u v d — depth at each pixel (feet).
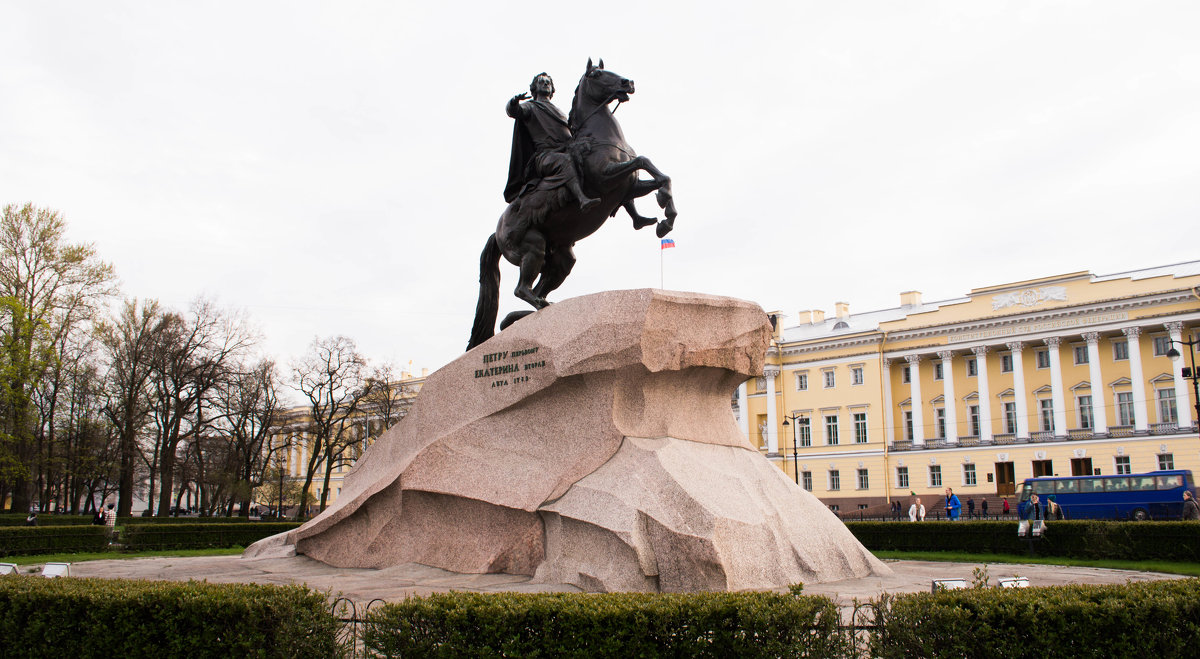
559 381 26.25
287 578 27.04
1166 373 148.05
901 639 13.74
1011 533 50.85
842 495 180.14
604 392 25.68
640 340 25.16
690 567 21.77
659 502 23.06
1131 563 43.24
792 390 190.49
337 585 25.03
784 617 13.66
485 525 26.78
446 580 25.31
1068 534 48.47
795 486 27.66
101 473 121.39
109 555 51.06
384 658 14.43
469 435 28.09
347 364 131.44
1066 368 160.45
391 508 29.30
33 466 104.47
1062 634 13.20
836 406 183.52
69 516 99.40
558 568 23.88
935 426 173.88
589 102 31.32
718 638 13.52
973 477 165.78
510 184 33.32
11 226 97.14
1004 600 13.79
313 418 139.74
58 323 99.71
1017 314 163.02
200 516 131.95
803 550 24.75
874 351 179.83
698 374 26.94
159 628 15.26
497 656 13.50
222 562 34.45
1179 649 13.38
